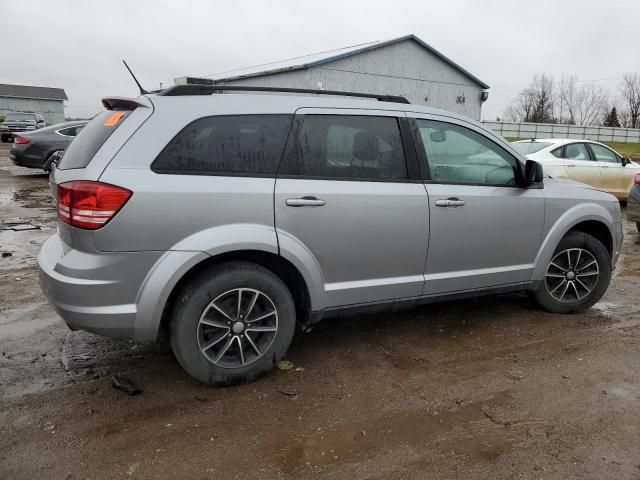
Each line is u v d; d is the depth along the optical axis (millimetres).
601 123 84812
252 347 3148
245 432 2666
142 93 3285
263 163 3035
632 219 7652
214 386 3092
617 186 10086
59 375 3240
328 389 3113
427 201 3490
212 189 2855
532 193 3996
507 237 3893
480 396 3053
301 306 3340
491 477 2344
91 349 3621
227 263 3002
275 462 2430
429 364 3469
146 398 2979
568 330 4090
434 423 2770
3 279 5156
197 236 2824
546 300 4359
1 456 2438
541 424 2766
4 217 8547
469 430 2707
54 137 12875
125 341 3762
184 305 2895
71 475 2318
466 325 4176
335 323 4184
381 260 3396
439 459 2467
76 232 2689
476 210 3697
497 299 4824
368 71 25219
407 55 26641
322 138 3225
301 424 2744
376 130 3408
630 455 2512
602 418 2830
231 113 2994
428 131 3631
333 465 2416
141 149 2773
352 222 3238
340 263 3268
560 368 3428
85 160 2826
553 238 4129
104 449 2506
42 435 2605
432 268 3625
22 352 3557
